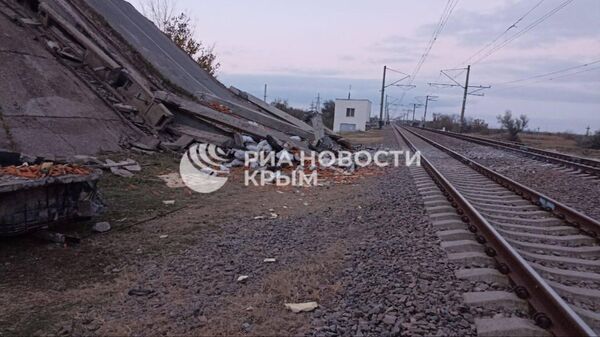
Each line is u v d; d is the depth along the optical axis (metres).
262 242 7.07
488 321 4.20
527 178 15.38
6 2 14.72
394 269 5.65
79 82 13.81
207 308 4.68
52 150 10.44
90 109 12.98
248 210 9.40
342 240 7.20
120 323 4.35
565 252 6.78
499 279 5.21
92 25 18.50
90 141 11.76
